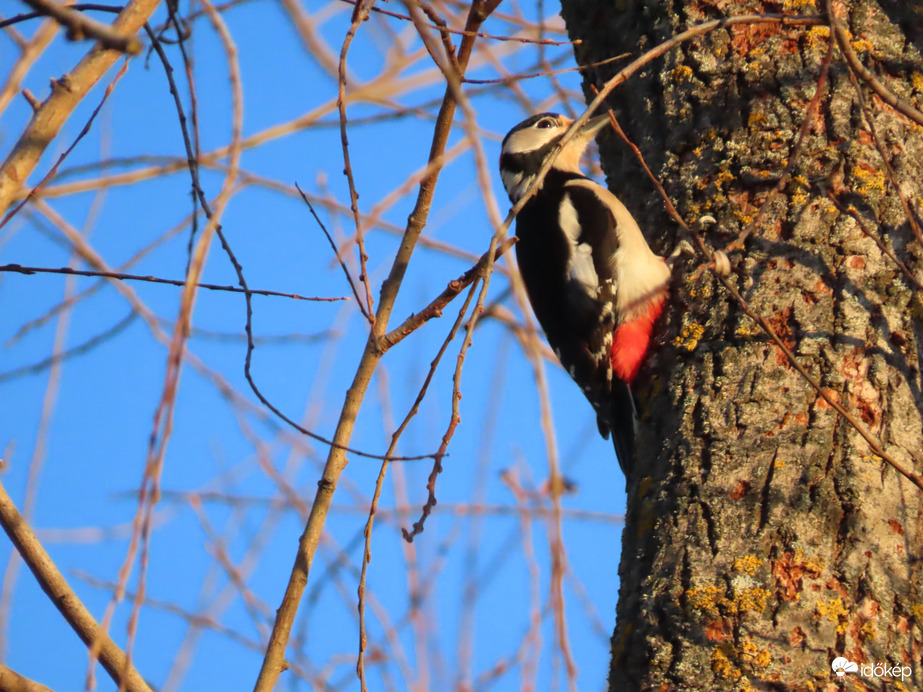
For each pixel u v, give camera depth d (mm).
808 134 7461
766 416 6641
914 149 7441
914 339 6844
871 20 7738
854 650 5875
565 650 5301
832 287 6965
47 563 6086
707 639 6023
